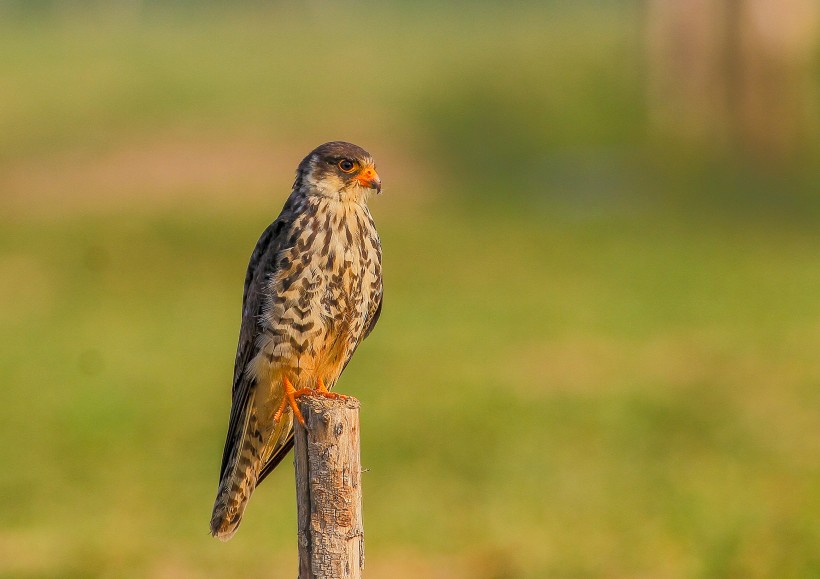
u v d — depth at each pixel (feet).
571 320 61.87
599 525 37.50
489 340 58.49
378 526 37.83
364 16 283.79
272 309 24.68
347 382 51.88
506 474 41.75
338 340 25.44
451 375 52.80
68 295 70.49
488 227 89.35
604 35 168.76
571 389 50.70
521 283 70.69
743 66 115.34
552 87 136.15
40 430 47.34
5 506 40.09
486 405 48.62
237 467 25.03
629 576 34.24
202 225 91.61
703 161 112.47
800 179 106.22
